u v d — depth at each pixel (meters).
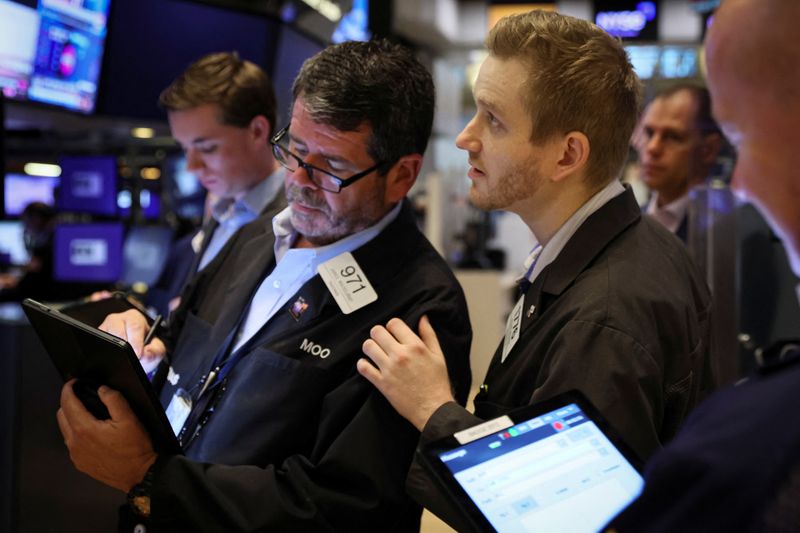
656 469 0.55
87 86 3.25
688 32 7.44
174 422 1.37
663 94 2.22
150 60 3.44
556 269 1.15
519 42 1.12
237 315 1.43
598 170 1.15
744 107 0.63
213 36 3.60
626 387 1.00
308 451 1.24
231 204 2.17
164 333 1.59
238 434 1.25
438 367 1.13
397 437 1.17
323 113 1.24
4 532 2.55
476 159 1.17
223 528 1.12
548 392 1.02
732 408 0.54
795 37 0.59
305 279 1.37
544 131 1.11
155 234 3.66
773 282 1.92
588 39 1.13
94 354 1.09
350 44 1.30
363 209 1.30
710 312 1.35
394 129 1.27
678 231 2.20
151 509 1.13
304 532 1.11
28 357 2.57
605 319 1.04
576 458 0.89
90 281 3.61
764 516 0.48
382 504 1.13
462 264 6.54
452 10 9.54
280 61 3.91
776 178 0.62
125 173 3.99
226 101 1.98
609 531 0.58
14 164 4.18
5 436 2.54
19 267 5.42
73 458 1.22
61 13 3.02
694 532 0.51
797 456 0.49
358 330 1.26
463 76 10.28
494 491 0.85
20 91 2.94
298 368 1.25
